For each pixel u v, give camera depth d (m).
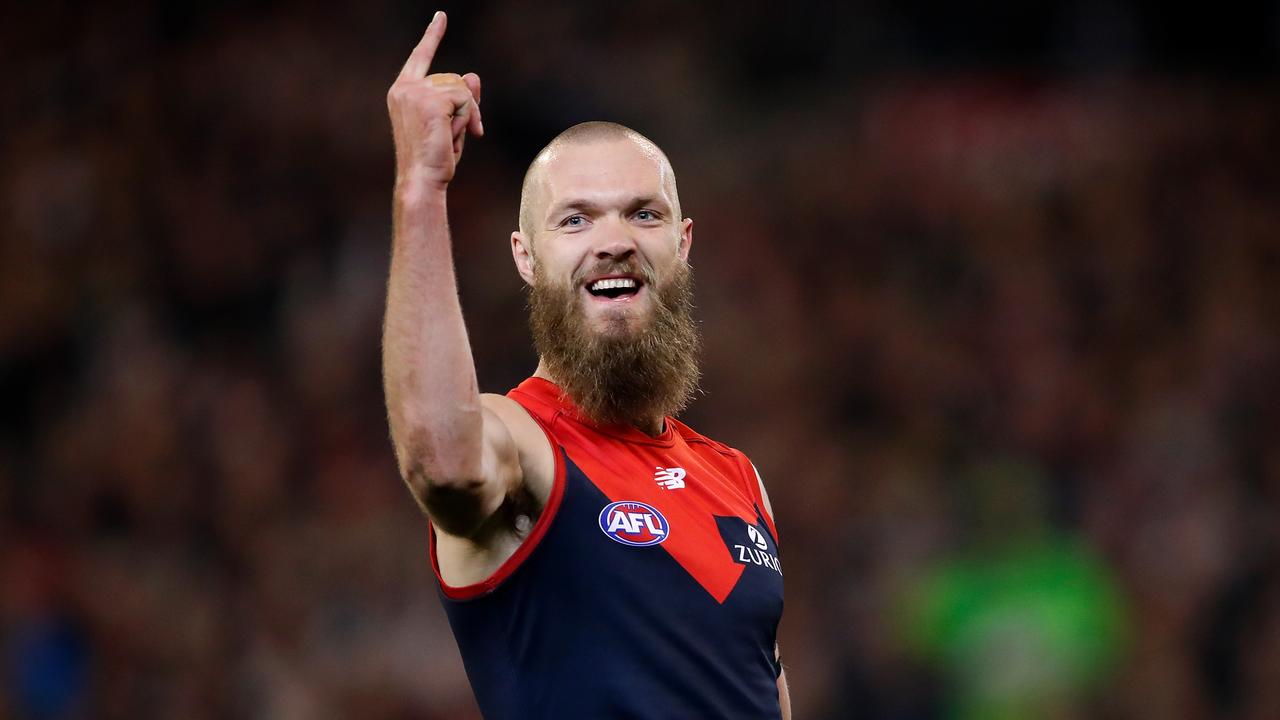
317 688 36.38
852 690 36.09
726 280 49.72
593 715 10.64
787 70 59.22
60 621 37.31
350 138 51.84
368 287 47.16
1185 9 60.44
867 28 59.72
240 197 50.22
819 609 38.28
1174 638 36.78
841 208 53.19
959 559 37.75
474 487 10.12
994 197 53.44
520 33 55.62
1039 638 34.59
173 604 38.09
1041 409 45.22
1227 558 39.22
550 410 11.80
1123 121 56.41
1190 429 43.78
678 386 12.22
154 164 50.69
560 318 11.87
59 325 46.50
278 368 45.56
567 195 11.97
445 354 10.02
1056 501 40.53
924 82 58.47
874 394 47.06
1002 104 57.03
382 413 43.72
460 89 10.42
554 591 10.85
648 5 58.00
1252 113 56.94
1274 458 43.25
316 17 54.91
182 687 36.53
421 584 38.72
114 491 41.41
